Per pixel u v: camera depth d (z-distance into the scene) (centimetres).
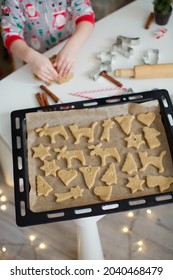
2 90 112
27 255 143
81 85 111
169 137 97
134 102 104
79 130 100
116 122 102
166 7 117
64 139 100
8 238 147
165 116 100
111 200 88
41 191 90
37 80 113
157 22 123
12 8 125
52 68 111
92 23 125
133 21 126
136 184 91
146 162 94
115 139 99
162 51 117
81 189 91
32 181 92
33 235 147
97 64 116
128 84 110
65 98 109
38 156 96
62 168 95
